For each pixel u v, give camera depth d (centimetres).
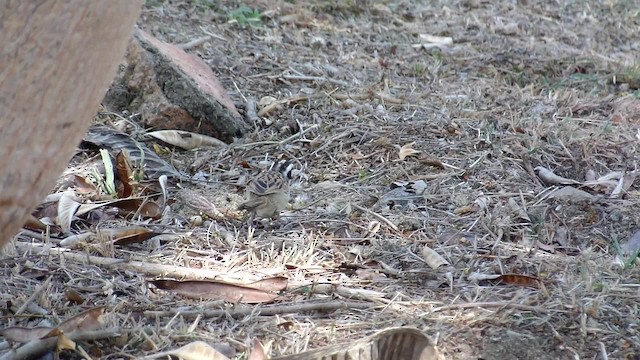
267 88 1392
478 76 1552
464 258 905
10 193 534
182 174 1111
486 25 1878
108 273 836
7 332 700
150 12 1620
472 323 769
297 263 886
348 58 1562
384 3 1920
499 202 1053
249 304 796
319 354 659
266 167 1141
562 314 788
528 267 891
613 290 830
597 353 739
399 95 1389
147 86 1222
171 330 730
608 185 1117
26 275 818
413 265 894
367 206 1040
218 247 914
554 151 1209
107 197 1014
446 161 1166
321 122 1266
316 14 1797
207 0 1731
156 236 918
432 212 1028
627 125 1319
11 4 509
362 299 815
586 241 975
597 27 1959
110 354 698
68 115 535
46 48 517
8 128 521
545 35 1858
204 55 1473
